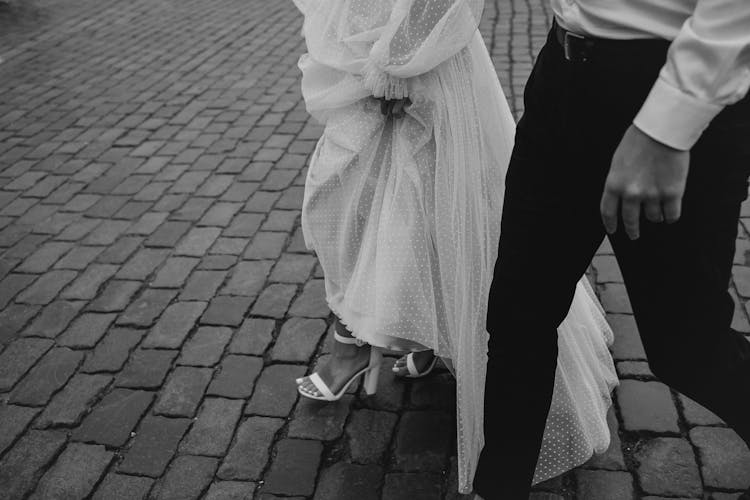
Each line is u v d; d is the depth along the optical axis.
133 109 4.90
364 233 1.92
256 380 2.38
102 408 2.31
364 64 1.70
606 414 2.10
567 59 1.29
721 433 2.01
